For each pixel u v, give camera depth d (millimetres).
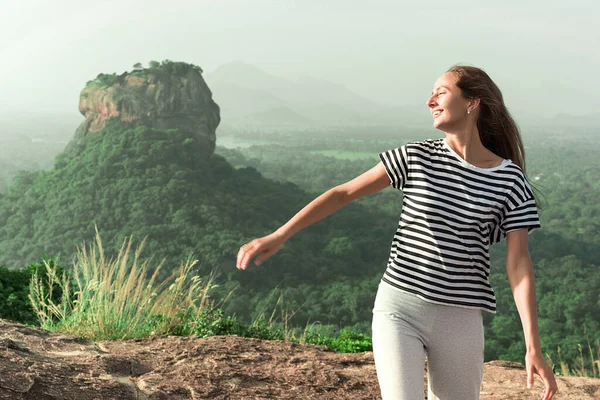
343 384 3596
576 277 99875
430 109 2320
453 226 2158
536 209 2213
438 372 2221
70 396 2496
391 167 2256
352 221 120875
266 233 110750
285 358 3990
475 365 2201
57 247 108875
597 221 144875
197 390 3135
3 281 7305
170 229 102562
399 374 2100
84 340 3744
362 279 96750
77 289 6156
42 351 3350
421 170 2219
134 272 5512
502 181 2182
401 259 2227
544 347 70438
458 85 2236
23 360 2672
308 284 91625
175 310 5590
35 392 2430
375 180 2287
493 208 2158
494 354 65688
